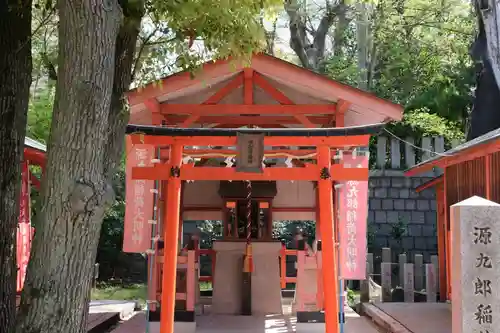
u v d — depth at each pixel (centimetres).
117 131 445
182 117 792
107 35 378
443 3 1571
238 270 851
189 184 963
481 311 401
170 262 587
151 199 720
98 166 379
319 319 704
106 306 963
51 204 369
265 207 871
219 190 874
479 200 422
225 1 481
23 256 971
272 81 760
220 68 679
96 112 373
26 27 466
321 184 582
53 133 374
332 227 576
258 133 569
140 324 817
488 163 732
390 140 1537
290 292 1115
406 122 1502
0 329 430
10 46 451
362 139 577
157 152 727
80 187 364
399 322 771
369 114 755
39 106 1426
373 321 862
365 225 755
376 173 1462
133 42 466
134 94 671
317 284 712
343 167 592
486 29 1062
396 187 1459
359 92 691
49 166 372
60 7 377
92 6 369
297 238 770
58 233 368
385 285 986
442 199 1087
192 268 717
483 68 1062
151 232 713
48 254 369
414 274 1066
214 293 847
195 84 686
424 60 1656
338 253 736
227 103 783
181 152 602
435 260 1024
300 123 813
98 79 374
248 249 785
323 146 585
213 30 512
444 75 1625
